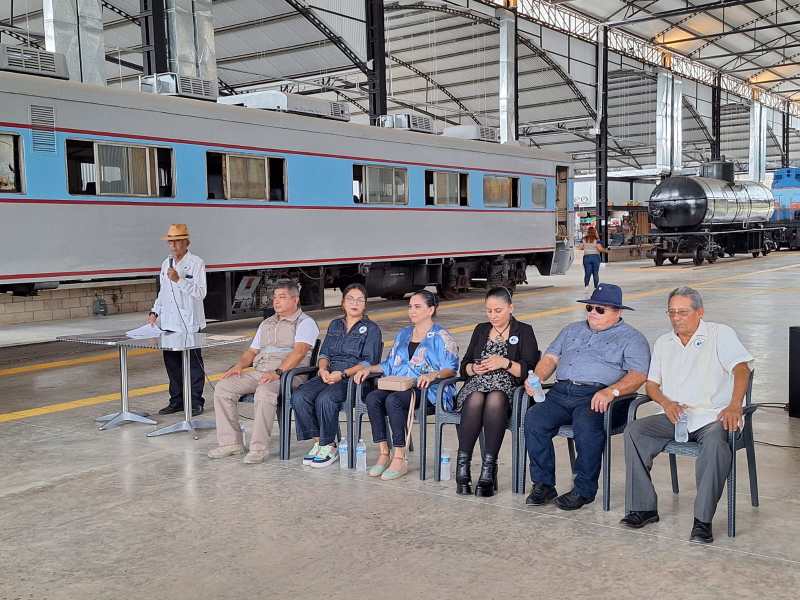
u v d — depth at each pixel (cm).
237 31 2331
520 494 498
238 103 1334
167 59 1515
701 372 452
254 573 385
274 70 2536
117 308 1559
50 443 637
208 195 1154
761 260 3325
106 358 1072
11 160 932
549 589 361
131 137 1053
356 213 1401
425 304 557
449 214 1612
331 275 1423
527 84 3559
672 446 435
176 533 439
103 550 417
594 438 462
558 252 2005
